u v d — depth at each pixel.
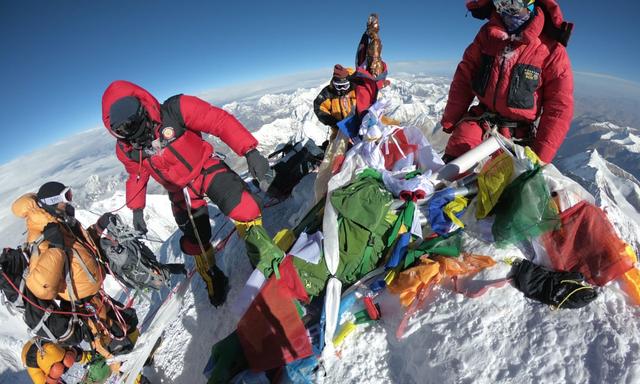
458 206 2.79
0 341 8.81
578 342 1.86
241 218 2.98
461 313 2.15
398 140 3.53
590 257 2.26
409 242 2.72
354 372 2.20
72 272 2.80
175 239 6.27
